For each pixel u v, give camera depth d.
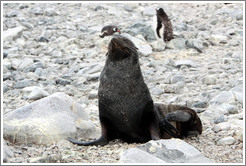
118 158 24.94
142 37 59.03
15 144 28.39
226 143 28.55
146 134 28.39
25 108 30.47
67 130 29.33
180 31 66.94
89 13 76.25
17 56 53.69
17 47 56.81
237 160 25.44
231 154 26.56
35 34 64.06
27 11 75.69
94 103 38.97
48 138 28.48
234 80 43.25
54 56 54.28
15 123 29.23
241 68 49.03
